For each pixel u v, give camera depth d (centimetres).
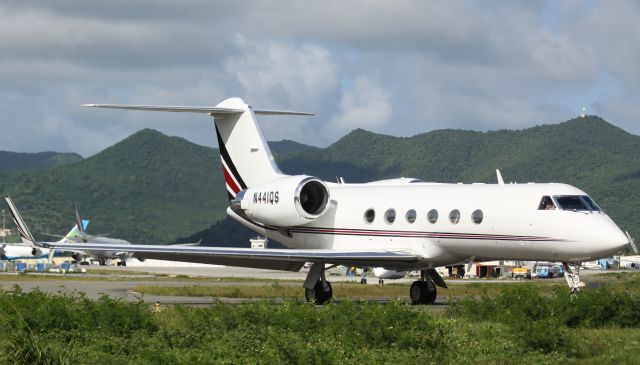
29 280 10238
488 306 4159
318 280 5728
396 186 5878
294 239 6253
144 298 6294
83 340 3309
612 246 4750
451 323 3462
